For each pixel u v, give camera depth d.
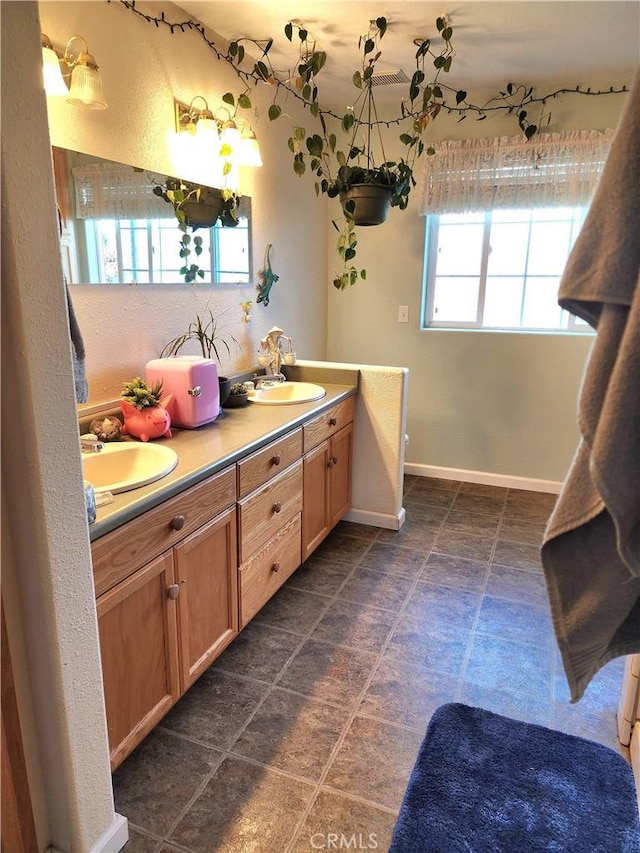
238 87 2.60
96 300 1.96
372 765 1.59
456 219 3.58
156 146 2.14
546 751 1.61
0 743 1.11
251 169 2.79
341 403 2.77
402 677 1.94
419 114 2.87
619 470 0.66
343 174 2.77
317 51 2.55
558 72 2.87
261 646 2.10
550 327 3.54
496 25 2.30
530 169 3.16
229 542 1.86
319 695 1.86
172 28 2.15
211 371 2.13
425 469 3.93
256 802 1.48
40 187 1.01
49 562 1.10
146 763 1.60
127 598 1.42
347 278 3.21
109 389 2.06
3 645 1.11
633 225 0.65
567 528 0.74
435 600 2.41
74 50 1.75
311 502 2.53
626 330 0.65
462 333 3.63
